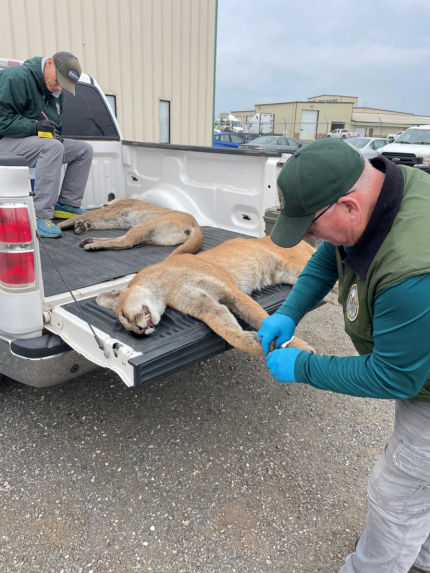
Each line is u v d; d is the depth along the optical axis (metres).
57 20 7.65
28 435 2.96
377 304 1.40
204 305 2.69
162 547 2.24
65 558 2.16
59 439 2.94
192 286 2.78
